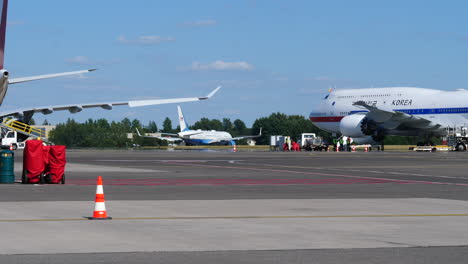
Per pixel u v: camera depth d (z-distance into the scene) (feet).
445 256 36.63
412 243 40.91
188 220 51.44
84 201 65.98
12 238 42.11
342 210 58.80
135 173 117.70
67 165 148.56
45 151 90.84
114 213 56.03
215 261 35.01
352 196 73.36
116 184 91.15
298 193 77.36
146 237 42.88
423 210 58.90
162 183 93.50
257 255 36.81
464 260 35.50
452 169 135.23
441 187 87.71
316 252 37.81
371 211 57.98
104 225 48.42
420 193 77.87
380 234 44.47
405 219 52.47
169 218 52.65
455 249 38.88
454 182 97.71
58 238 42.24
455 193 77.87
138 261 34.88
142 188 84.17
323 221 51.13
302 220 51.67
